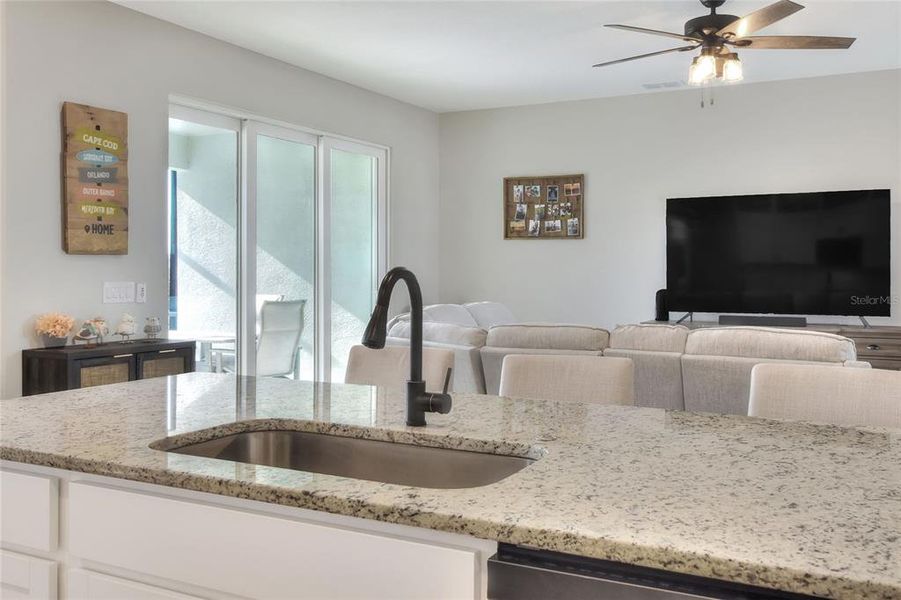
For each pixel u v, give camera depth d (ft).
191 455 4.75
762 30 15.81
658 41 16.49
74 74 13.35
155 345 13.41
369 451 5.43
